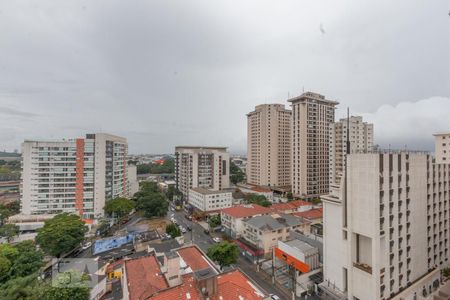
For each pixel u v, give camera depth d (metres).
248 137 138.00
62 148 77.56
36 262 41.56
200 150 127.06
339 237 37.75
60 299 29.80
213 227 73.38
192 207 96.44
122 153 94.69
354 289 35.44
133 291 26.62
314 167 107.31
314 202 97.88
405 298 36.41
